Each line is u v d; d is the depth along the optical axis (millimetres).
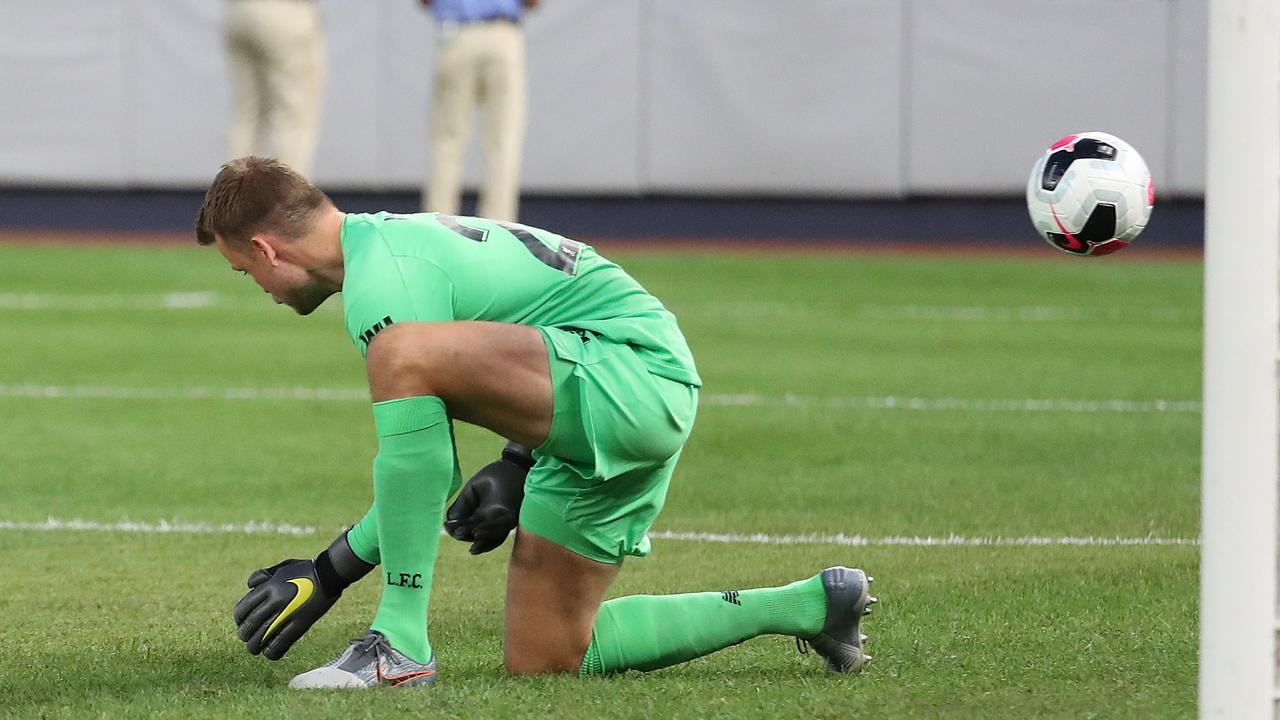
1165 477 22766
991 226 65688
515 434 11703
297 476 23469
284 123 52375
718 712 11133
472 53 48906
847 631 12461
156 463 24453
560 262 12281
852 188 66312
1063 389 32094
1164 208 63781
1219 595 8852
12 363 35750
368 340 11680
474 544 12742
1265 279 8680
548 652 12242
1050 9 64062
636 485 12000
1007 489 22000
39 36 66812
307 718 10992
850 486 22391
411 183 67125
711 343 39219
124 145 67375
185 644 13883
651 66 66750
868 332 41344
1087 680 12047
